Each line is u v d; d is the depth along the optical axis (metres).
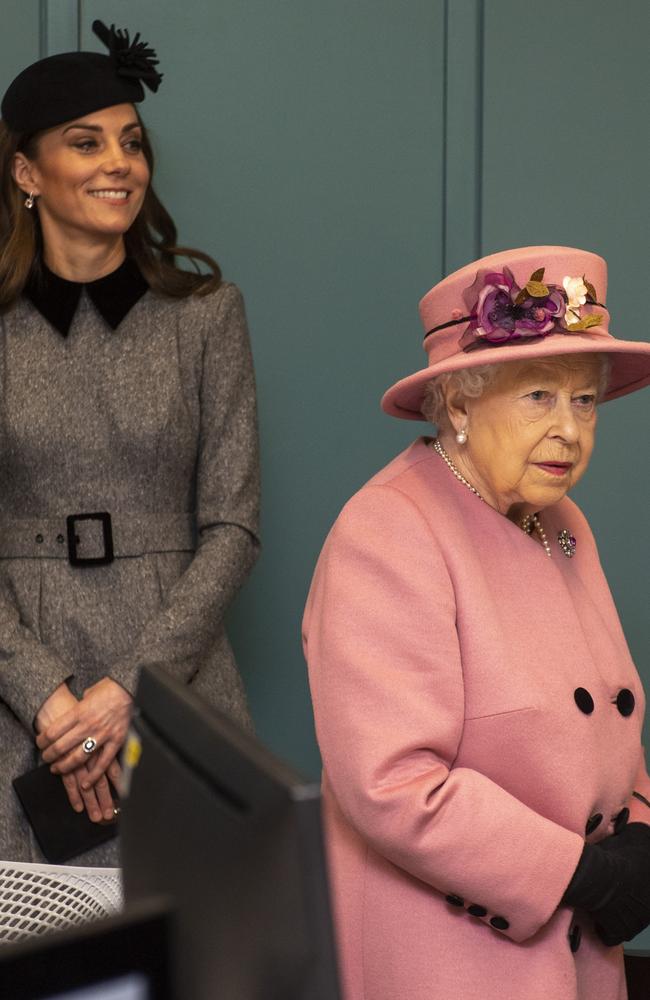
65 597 3.00
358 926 2.12
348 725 2.02
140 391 3.06
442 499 2.20
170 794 1.00
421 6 3.79
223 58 3.77
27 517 3.06
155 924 0.82
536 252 2.17
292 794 0.88
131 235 3.20
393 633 2.05
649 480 3.86
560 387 2.12
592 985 2.17
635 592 3.87
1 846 2.91
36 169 3.11
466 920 2.06
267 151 3.79
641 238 3.84
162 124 3.77
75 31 3.72
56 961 0.79
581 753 2.08
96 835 2.91
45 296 3.11
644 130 3.82
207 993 0.94
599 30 3.81
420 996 2.05
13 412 3.03
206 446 3.15
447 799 1.97
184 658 2.95
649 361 2.29
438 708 2.02
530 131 3.82
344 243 3.81
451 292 2.21
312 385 3.83
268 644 3.85
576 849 2.00
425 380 2.16
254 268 3.81
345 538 2.13
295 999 0.88
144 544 3.05
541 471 2.13
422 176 3.81
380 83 3.79
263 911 0.89
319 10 3.78
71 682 2.97
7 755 2.96
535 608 2.16
